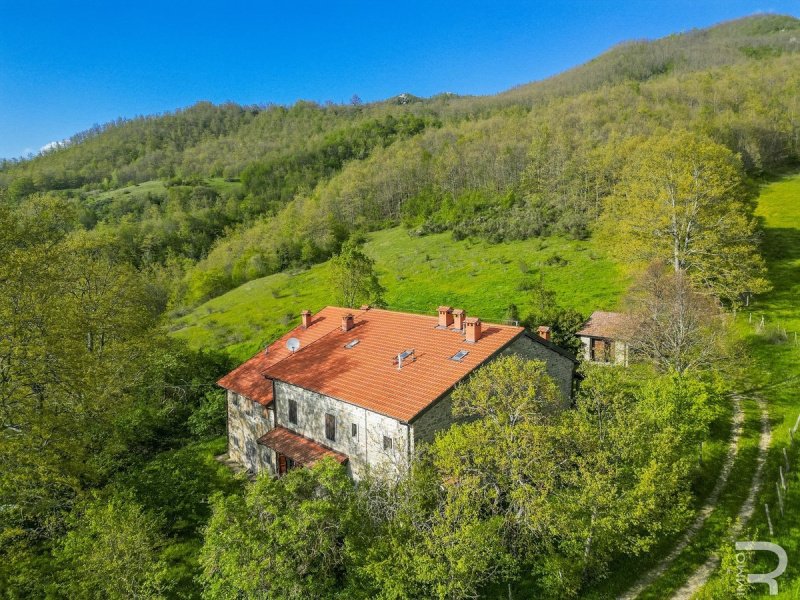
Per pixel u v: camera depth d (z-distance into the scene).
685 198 45.00
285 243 104.75
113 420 30.05
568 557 17.38
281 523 14.61
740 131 107.06
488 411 19.55
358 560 14.72
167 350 42.41
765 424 28.69
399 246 96.38
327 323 36.22
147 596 16.05
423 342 27.45
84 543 17.62
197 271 104.19
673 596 17.30
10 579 19.09
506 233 87.44
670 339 30.86
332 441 26.16
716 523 20.89
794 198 82.94
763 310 46.41
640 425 18.45
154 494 24.27
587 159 98.69
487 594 17.80
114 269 38.19
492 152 132.00
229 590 14.20
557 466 17.59
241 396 33.12
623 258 48.50
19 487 22.92
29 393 23.47
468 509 15.32
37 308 23.83
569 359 28.45
